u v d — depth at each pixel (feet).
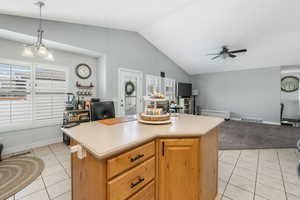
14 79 9.13
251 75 19.49
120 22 11.17
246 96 19.92
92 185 3.11
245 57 16.81
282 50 14.49
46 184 5.96
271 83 18.06
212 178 4.93
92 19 9.83
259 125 17.07
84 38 10.85
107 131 4.14
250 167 7.39
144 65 15.88
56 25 9.46
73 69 11.78
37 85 10.03
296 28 11.48
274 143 10.90
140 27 13.08
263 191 5.54
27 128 9.67
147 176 3.61
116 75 13.08
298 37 12.48
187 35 13.89
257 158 8.43
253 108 19.42
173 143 3.88
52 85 10.68
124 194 3.08
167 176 3.90
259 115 18.97
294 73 20.52
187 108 22.20
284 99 21.29
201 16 10.93
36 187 5.76
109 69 12.52
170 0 8.51
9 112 8.98
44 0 6.64
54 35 9.37
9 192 5.44
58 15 8.54
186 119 5.97
